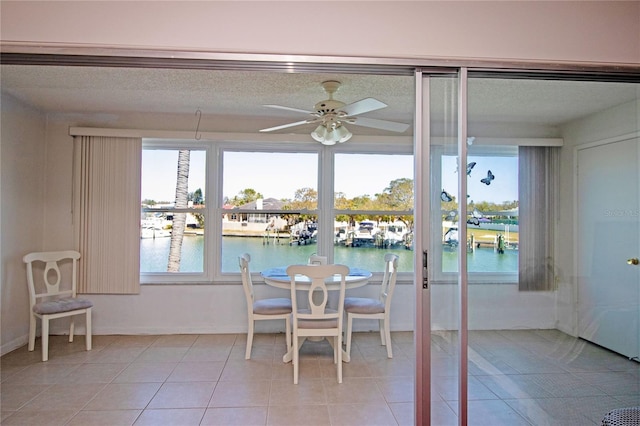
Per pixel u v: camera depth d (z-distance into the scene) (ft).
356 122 10.07
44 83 9.83
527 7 6.21
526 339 7.70
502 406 6.94
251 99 11.25
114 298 12.82
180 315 13.00
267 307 10.77
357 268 13.47
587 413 7.32
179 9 5.87
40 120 12.32
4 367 9.98
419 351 6.32
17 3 5.72
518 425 7.07
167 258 13.42
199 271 13.53
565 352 8.03
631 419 5.96
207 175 13.50
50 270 12.47
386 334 11.01
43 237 12.53
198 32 5.87
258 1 5.93
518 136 7.36
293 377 9.33
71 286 12.59
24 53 5.80
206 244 13.48
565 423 7.20
